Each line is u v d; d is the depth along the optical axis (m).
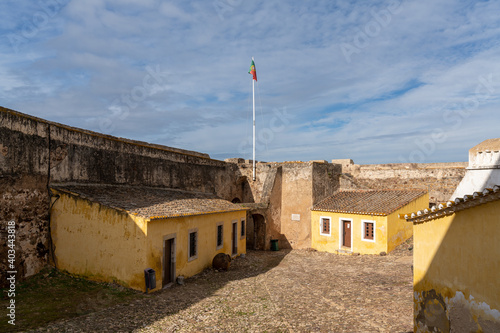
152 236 12.38
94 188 15.05
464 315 5.91
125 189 16.73
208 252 16.98
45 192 13.20
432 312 7.17
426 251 7.52
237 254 20.59
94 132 15.91
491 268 5.13
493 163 9.30
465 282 5.88
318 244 22.84
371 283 13.75
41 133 12.95
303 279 15.03
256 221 25.50
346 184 28.03
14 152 11.74
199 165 24.14
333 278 15.10
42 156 12.99
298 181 26.00
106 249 12.62
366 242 20.34
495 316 5.02
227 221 19.31
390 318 9.62
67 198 13.27
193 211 15.34
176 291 12.64
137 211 12.60
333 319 9.75
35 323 8.51
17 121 11.88
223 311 10.48
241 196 29.02
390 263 17.42
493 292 5.07
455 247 6.24
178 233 14.26
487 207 5.25
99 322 8.97
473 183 9.78
